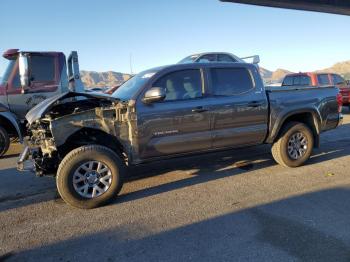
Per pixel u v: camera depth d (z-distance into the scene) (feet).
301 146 21.58
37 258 11.75
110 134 16.55
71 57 32.76
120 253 11.82
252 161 23.12
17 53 31.04
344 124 40.65
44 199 17.42
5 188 19.44
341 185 17.90
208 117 18.38
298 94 21.49
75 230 13.71
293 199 16.11
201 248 11.89
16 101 31.14
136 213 15.15
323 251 11.39
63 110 18.19
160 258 11.37
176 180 19.56
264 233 12.78
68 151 16.98
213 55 38.42
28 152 17.58
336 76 51.75
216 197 16.69
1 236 13.47
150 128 17.11
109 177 16.12
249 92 19.83
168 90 17.83
